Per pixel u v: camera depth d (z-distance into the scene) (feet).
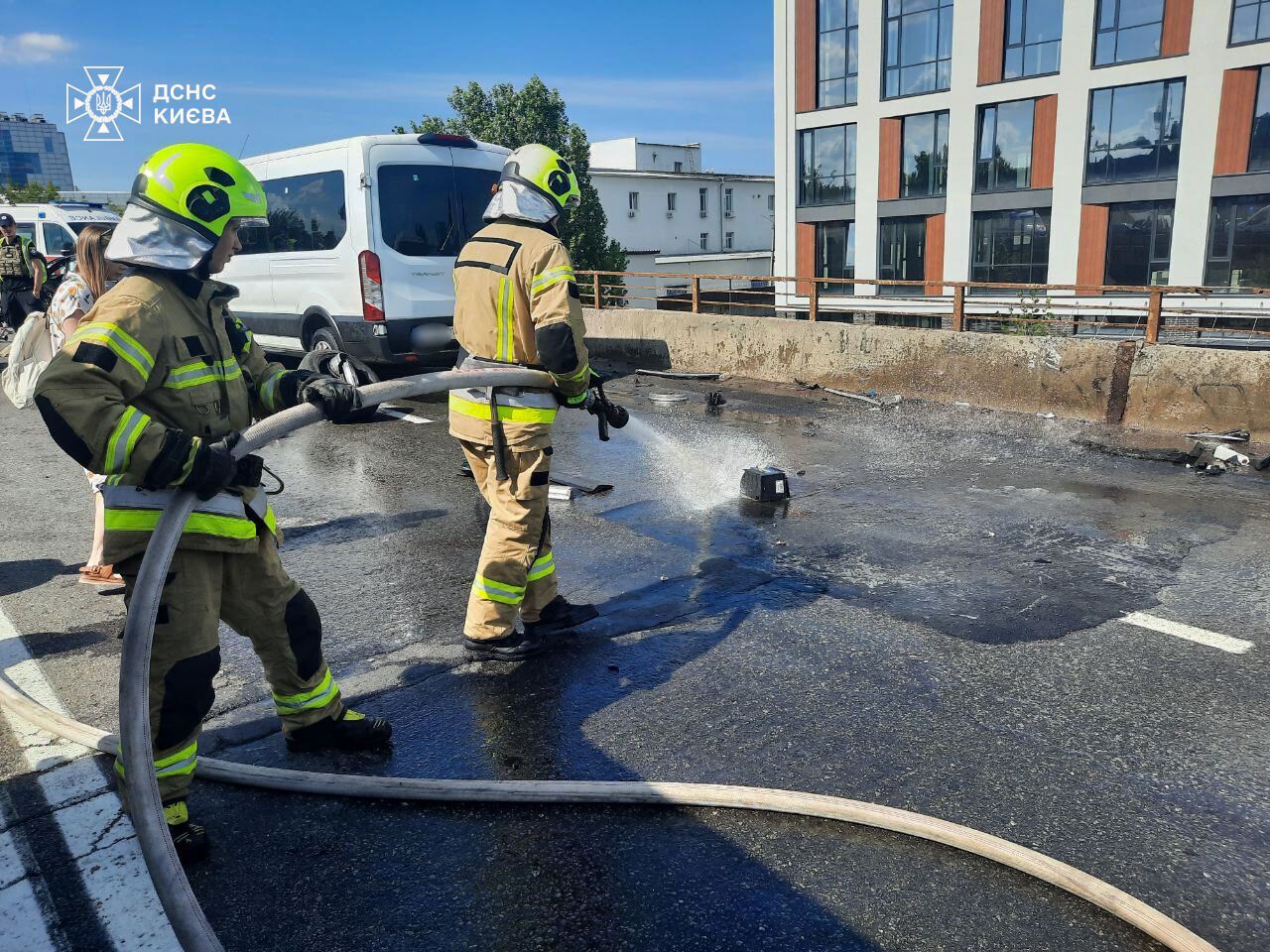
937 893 7.73
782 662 11.98
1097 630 12.76
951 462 21.97
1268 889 7.80
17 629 13.52
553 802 8.98
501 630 11.95
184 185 7.53
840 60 95.04
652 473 21.66
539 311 10.69
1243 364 22.52
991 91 85.97
